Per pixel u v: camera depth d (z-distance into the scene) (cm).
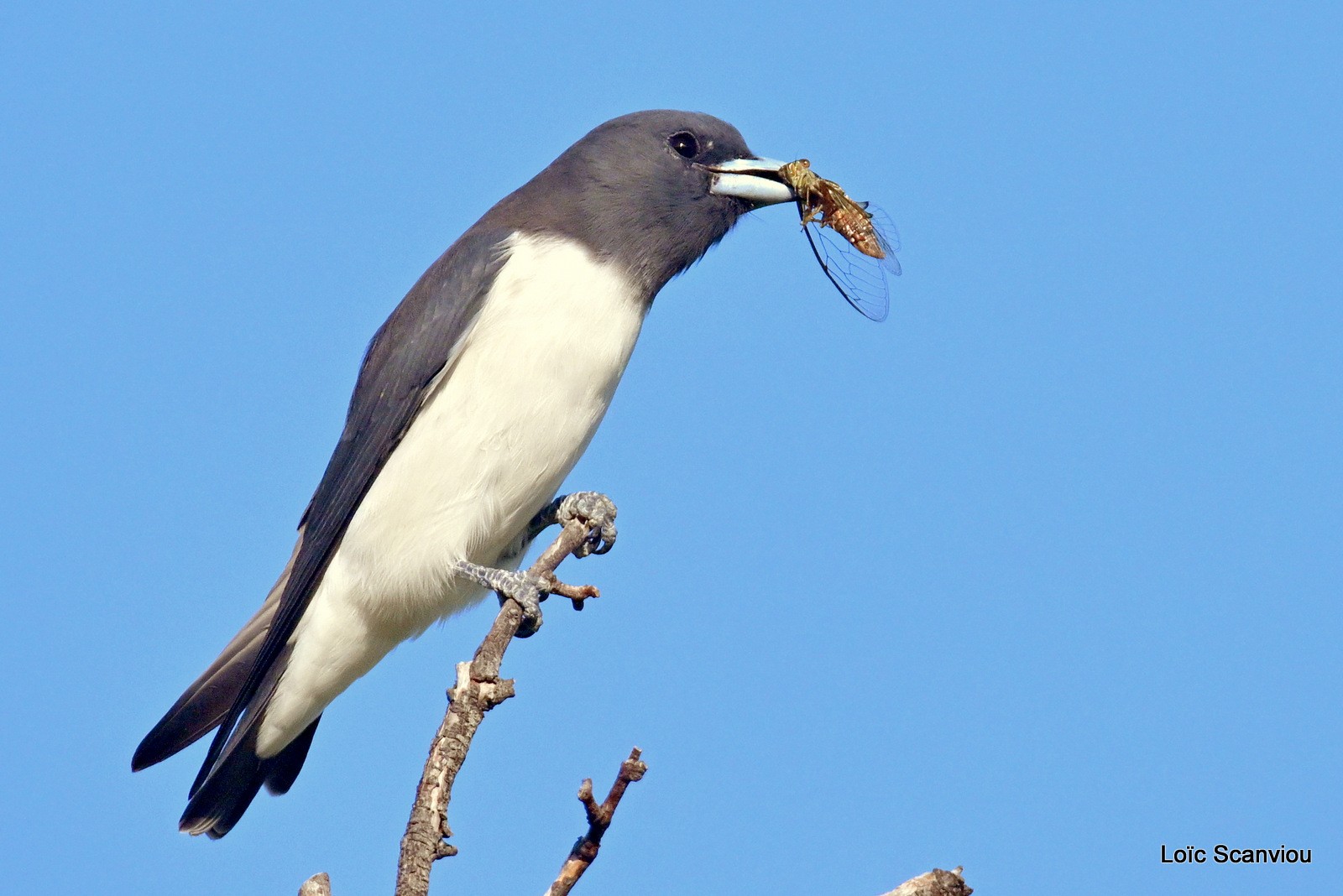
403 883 647
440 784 673
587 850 641
